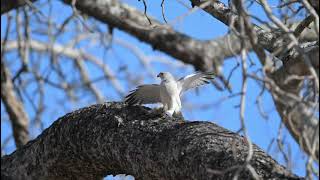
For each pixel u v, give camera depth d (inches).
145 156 386.3
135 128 398.6
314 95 323.6
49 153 440.5
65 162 434.6
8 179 464.1
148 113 405.4
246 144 355.9
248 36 339.9
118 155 402.6
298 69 351.6
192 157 360.8
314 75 322.7
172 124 390.9
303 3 347.3
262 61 339.3
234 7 349.4
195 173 356.8
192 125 382.0
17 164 462.3
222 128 376.2
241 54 325.1
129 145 395.2
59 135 434.6
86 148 419.8
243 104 316.5
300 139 326.3
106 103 426.3
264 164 335.6
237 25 423.5
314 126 335.9
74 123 427.5
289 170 339.3
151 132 390.9
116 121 408.5
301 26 416.8
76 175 440.8
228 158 346.9
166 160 374.6
